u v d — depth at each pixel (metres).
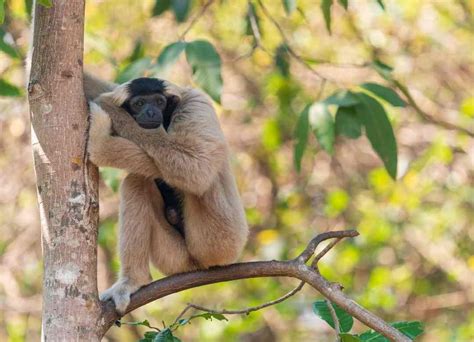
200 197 7.90
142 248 7.58
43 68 6.45
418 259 18.00
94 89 8.22
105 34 16.45
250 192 17.86
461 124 17.00
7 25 10.86
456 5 17.36
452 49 17.39
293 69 16.80
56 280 6.30
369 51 17.14
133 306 7.33
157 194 7.98
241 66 17.30
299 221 17.58
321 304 7.15
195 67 8.95
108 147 6.94
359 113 9.11
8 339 16.61
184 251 8.02
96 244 6.52
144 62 9.41
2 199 16.42
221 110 17.02
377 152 9.11
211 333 16.61
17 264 16.62
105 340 17.19
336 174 17.94
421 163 16.97
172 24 16.62
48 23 6.45
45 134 6.42
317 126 9.30
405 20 17.11
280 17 16.88
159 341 6.62
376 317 6.41
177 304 17.20
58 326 6.24
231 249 7.98
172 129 7.65
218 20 16.88
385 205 17.41
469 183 17.56
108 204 16.36
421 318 17.91
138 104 8.05
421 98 17.27
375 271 16.72
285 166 17.78
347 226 17.61
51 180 6.39
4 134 16.47
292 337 18.12
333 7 17.05
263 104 17.34
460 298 17.73
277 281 17.45
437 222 17.20
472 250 17.69
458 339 16.36
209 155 7.57
